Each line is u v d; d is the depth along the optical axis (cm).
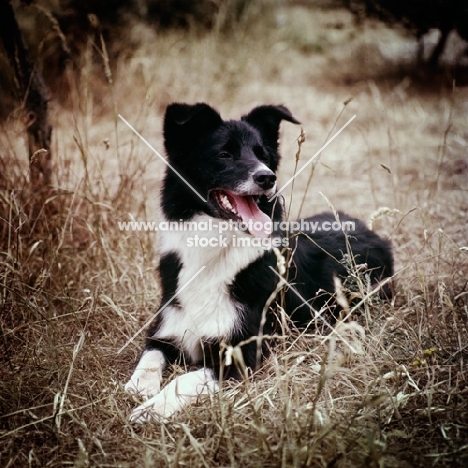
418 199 279
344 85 511
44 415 196
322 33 640
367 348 207
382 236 264
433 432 188
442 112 400
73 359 201
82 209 258
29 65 254
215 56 505
